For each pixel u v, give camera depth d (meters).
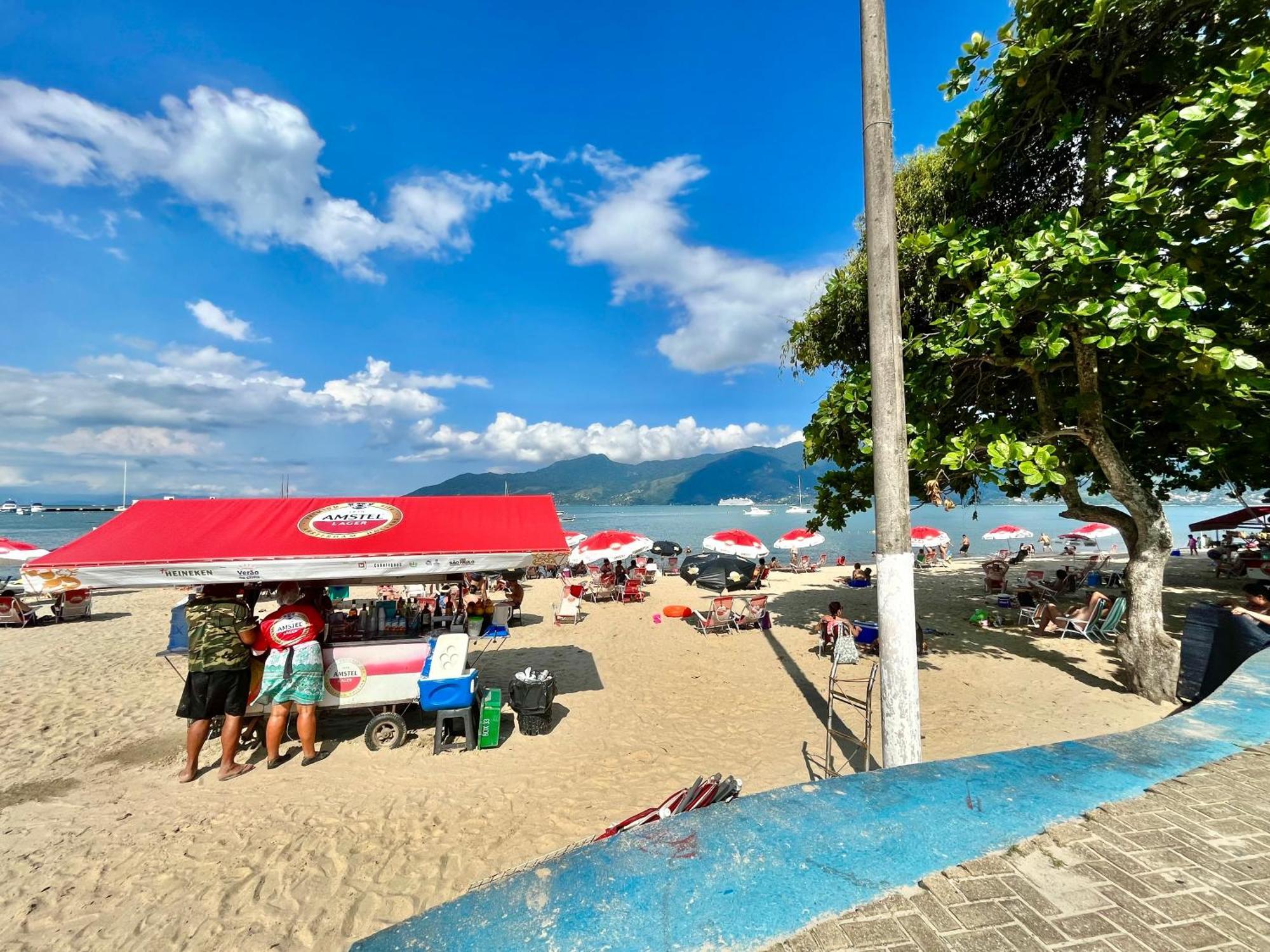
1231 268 7.17
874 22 4.75
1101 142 8.39
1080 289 6.87
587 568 28.91
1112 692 8.40
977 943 1.39
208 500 8.00
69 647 13.66
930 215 10.58
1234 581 17.81
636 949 1.35
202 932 4.21
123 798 6.16
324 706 7.23
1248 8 7.16
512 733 7.88
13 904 4.51
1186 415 8.17
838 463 11.30
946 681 9.27
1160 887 1.61
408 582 8.16
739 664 11.30
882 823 1.91
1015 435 7.91
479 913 1.51
